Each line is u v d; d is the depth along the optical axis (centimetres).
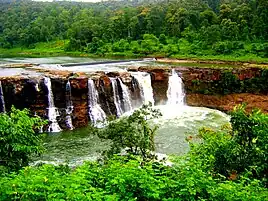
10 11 11844
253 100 3688
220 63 5222
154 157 1641
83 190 643
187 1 8762
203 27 6744
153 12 8056
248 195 704
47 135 2752
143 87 3634
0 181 654
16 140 1104
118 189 678
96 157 2222
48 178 666
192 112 3378
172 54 6178
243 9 7056
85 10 10875
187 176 716
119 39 7475
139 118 1841
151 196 655
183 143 2434
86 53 7025
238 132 1148
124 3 16575
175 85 3784
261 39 6256
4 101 2947
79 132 2855
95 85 3200
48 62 5203
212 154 1114
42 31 8662
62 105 3108
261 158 1084
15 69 3788
